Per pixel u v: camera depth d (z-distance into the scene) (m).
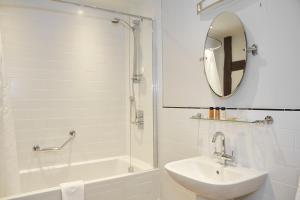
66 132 2.73
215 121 1.86
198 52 2.03
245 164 1.62
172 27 2.33
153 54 2.59
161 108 2.50
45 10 2.61
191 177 1.41
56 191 1.96
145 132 2.74
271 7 1.48
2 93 1.89
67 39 2.73
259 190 1.53
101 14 2.93
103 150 2.96
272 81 1.48
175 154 2.29
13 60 2.45
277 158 1.44
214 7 1.88
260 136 1.54
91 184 2.11
